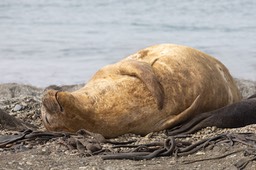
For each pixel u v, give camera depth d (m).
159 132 24.14
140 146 20.97
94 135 22.27
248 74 41.16
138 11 83.62
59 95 22.31
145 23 71.06
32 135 22.47
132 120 23.62
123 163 19.58
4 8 89.25
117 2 95.69
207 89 25.19
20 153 20.83
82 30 66.81
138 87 23.81
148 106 23.78
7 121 25.27
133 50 52.12
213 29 64.62
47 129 23.67
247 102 24.86
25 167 19.25
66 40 58.84
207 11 80.75
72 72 43.47
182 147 21.17
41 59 48.88
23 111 29.34
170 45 26.53
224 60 46.56
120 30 65.75
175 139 22.36
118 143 22.05
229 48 51.97
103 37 60.44
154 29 65.88
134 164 19.45
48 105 22.75
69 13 83.88
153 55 25.92
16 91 35.81
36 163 19.61
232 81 27.53
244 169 18.33
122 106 23.50
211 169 18.58
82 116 22.95
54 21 75.19
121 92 23.67
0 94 35.31
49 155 20.56
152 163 19.61
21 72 43.84
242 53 49.34
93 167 19.03
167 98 24.16
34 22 74.06
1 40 59.41
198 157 19.92
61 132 22.64
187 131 24.06
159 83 24.20
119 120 23.47
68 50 52.78
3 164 19.55
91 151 20.73
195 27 66.62
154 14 79.69
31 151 20.98
